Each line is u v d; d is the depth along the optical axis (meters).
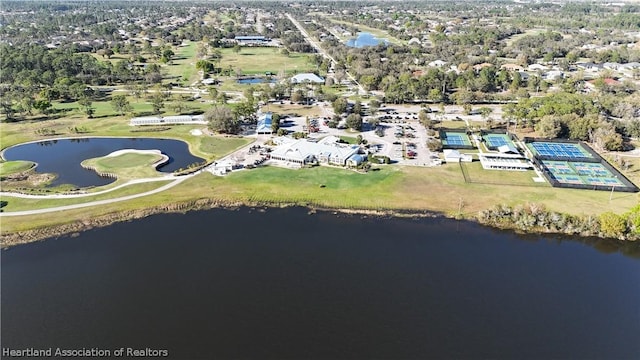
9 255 102.62
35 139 178.62
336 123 188.12
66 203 126.38
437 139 175.75
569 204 126.62
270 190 134.50
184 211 123.81
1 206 124.12
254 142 172.88
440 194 132.25
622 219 111.31
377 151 163.12
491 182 139.62
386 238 110.00
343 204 127.00
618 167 150.25
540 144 170.38
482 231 114.56
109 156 159.62
